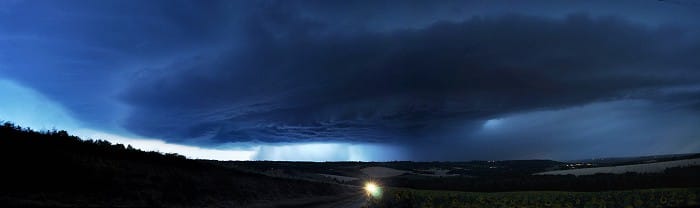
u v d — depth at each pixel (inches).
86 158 888.9
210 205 964.6
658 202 1205.7
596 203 1220.5
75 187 741.3
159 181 989.2
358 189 2972.4
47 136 900.6
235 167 1754.4
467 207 1191.6
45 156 780.6
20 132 839.1
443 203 1235.2
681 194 1266.0
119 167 949.8
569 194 1449.3
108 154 1012.5
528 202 1269.7
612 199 1262.3
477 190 2731.3
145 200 825.5
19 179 665.6
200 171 1269.7
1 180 636.1
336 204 1408.7
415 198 1285.7
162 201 863.7
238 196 1192.2
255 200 1222.3
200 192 1055.6
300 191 1809.8
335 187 2672.2
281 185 1727.4
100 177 834.2
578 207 1228.5
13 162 704.4
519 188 2568.9
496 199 1318.9
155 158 1188.5
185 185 1048.2
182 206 871.7
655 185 2171.5
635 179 2383.1
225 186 1229.7
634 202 1184.8
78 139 1007.6
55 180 727.7
